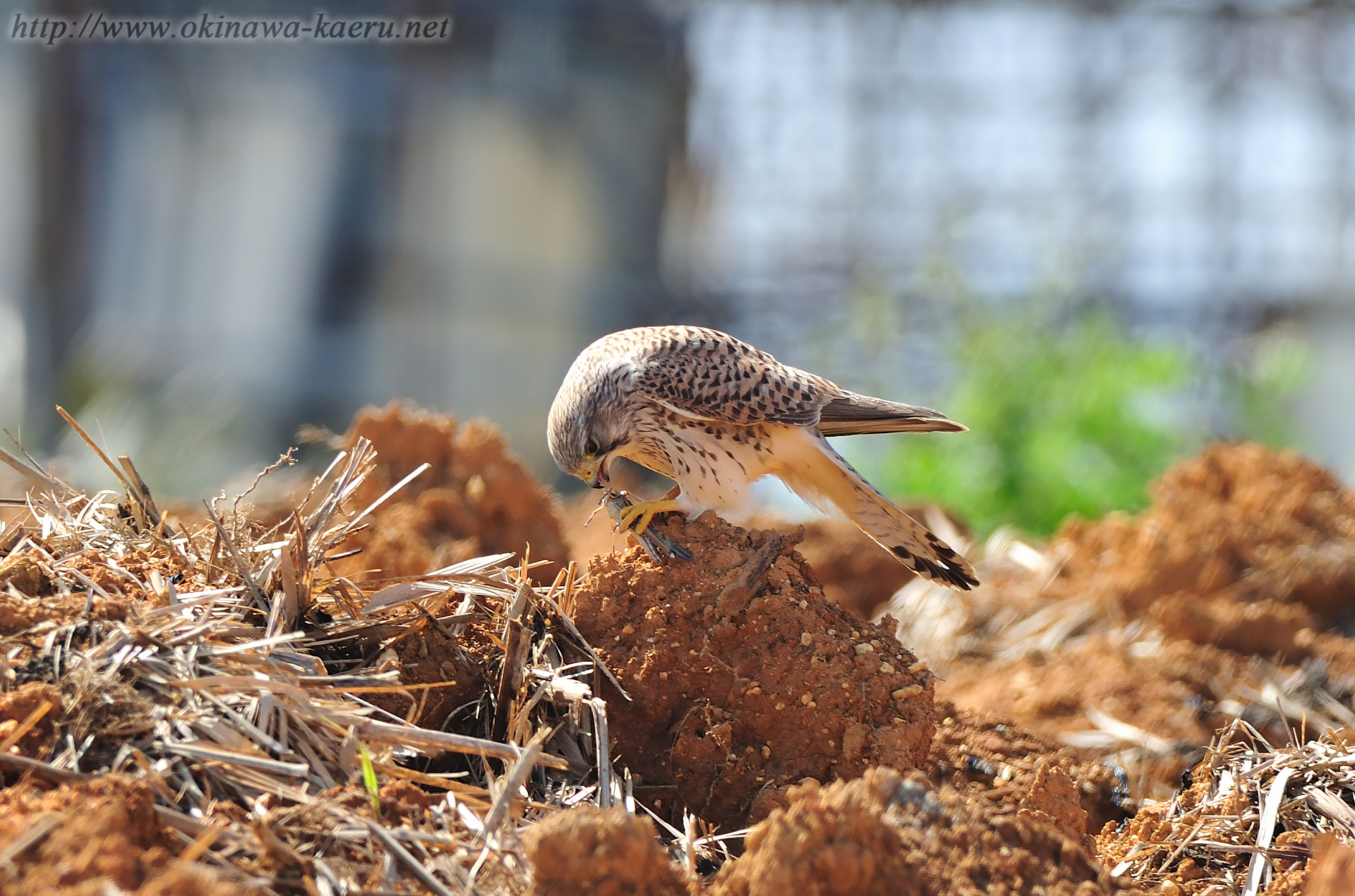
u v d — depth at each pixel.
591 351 8.79
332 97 25.78
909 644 11.50
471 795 5.54
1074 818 6.43
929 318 25.36
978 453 17.23
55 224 24.39
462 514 10.55
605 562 7.06
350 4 25.69
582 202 28.06
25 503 7.12
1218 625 10.21
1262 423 19.16
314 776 5.31
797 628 6.72
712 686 6.63
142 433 20.30
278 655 5.88
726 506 8.45
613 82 28.31
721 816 6.39
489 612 6.88
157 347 24.36
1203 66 30.67
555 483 26.16
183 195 25.16
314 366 25.39
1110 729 9.03
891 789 5.13
